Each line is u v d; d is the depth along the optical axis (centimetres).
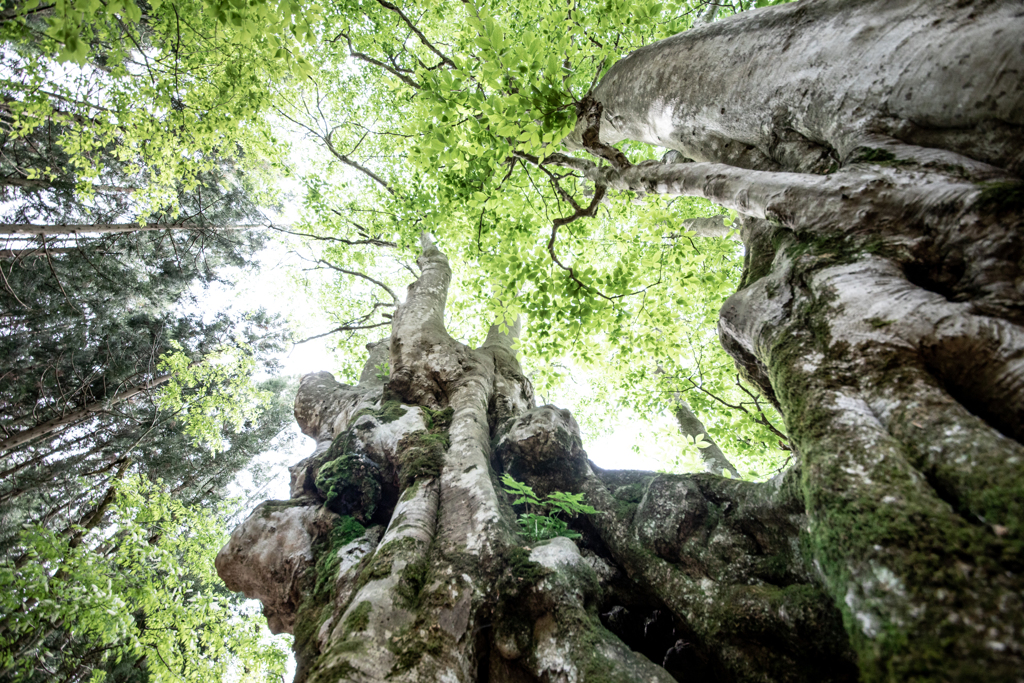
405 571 280
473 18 378
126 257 1366
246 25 402
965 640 114
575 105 422
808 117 262
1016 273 169
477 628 266
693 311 803
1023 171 191
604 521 349
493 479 400
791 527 254
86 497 1412
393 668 223
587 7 593
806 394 191
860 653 135
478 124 482
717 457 655
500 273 588
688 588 271
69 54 338
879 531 142
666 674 232
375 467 432
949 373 167
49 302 1273
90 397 1324
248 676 774
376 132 1148
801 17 272
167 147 734
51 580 547
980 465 137
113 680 1166
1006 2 200
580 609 266
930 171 206
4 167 1117
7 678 615
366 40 907
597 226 862
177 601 691
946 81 204
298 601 372
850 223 220
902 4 231
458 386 546
